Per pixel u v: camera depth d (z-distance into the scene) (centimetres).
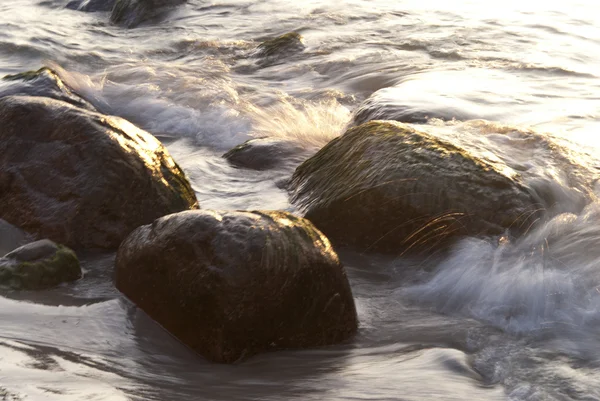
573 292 480
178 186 596
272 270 423
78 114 593
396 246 573
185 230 447
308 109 980
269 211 462
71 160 573
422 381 387
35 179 575
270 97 1035
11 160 583
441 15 1473
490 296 488
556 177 608
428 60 1161
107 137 579
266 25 1486
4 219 575
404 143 614
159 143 613
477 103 890
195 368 407
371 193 584
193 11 1627
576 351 417
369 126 660
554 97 930
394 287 517
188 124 940
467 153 604
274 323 423
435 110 838
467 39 1273
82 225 561
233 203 666
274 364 412
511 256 528
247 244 428
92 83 1070
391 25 1408
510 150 649
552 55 1159
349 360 417
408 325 459
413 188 577
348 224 588
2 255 548
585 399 366
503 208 565
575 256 521
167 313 439
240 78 1153
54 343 418
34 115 594
